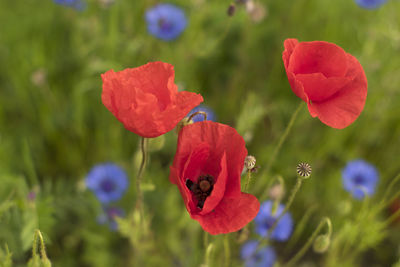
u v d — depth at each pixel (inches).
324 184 44.8
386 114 45.7
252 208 32.6
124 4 46.8
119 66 43.8
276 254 44.8
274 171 44.3
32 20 47.8
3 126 45.3
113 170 42.4
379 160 46.3
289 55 34.0
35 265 34.3
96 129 45.4
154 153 44.4
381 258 44.8
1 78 47.2
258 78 48.4
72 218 42.8
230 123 46.8
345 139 46.3
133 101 32.3
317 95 33.7
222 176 32.1
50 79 46.1
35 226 37.3
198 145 32.8
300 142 45.6
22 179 39.8
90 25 45.8
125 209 43.6
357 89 33.8
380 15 47.8
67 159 45.4
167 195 43.2
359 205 43.6
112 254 42.9
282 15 49.7
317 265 44.7
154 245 42.4
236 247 41.2
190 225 41.3
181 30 45.3
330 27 48.4
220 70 48.6
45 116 45.3
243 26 47.7
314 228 44.3
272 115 46.0
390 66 46.3
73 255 43.1
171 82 32.4
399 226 44.4
